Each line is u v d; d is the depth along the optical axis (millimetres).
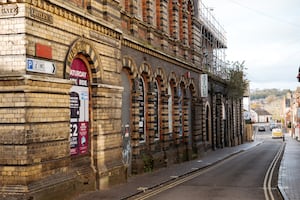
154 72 23078
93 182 15414
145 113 22375
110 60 16781
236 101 55469
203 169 24703
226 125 48094
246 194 15469
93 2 15742
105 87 16094
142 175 20562
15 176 11422
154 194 15492
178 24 28234
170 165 25531
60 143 12977
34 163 11695
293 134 93375
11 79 11398
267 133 113188
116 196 14445
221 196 15000
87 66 15516
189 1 31109
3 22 11633
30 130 11586
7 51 11578
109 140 16594
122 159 18641
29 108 11570
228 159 32344
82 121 15242
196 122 31750
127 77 20078
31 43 11750
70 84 13422
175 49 27031
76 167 14609
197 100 32250
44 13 12336
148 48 21750
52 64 12664
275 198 14609
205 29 37719
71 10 13656
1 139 11562
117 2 17656
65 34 13492
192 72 31188
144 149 21984
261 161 30625
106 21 16219
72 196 13594
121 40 18109
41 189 11758
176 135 27203
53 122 12633
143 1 22500
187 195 15234
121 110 18078
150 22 22594
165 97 24688
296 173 21031
